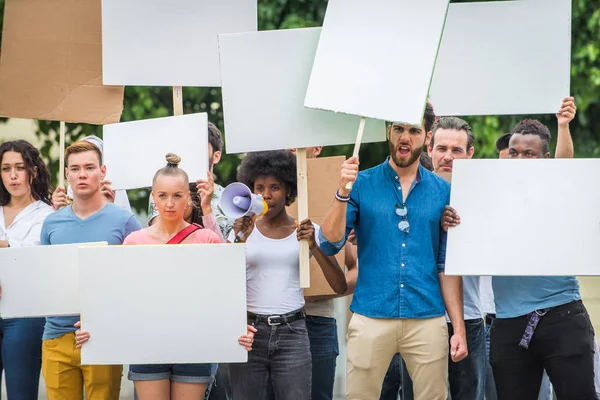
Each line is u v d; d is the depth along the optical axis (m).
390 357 7.41
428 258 7.42
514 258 7.24
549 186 7.25
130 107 14.64
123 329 7.09
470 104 8.04
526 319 7.45
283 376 7.40
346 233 7.48
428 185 7.51
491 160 7.28
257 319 7.44
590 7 14.84
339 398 13.77
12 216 8.46
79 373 7.81
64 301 7.43
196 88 15.14
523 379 7.53
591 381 7.33
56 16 8.41
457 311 7.51
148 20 8.17
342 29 7.33
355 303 7.46
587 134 15.89
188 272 7.07
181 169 7.39
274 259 7.54
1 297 7.47
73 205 7.96
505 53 7.99
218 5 8.15
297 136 7.57
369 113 7.18
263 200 7.29
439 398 7.35
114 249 7.09
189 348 7.08
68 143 14.59
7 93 8.40
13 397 8.09
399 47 7.21
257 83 7.58
